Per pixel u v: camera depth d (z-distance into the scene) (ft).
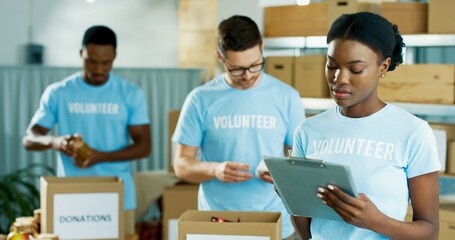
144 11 22.95
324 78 14.55
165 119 21.35
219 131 9.47
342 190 5.87
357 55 5.91
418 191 6.20
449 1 13.28
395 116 6.26
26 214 16.12
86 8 22.38
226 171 8.96
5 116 19.99
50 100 12.57
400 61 6.42
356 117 6.37
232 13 21.04
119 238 10.08
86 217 9.98
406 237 5.99
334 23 6.14
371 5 14.57
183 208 14.07
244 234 7.30
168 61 23.08
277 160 6.10
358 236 6.28
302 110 9.62
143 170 21.24
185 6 21.97
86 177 10.57
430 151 6.14
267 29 15.49
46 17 21.97
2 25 21.47
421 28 13.80
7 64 21.48
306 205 6.41
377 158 6.20
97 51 12.15
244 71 9.12
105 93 12.56
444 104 13.39
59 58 22.17
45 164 20.31
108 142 12.55
